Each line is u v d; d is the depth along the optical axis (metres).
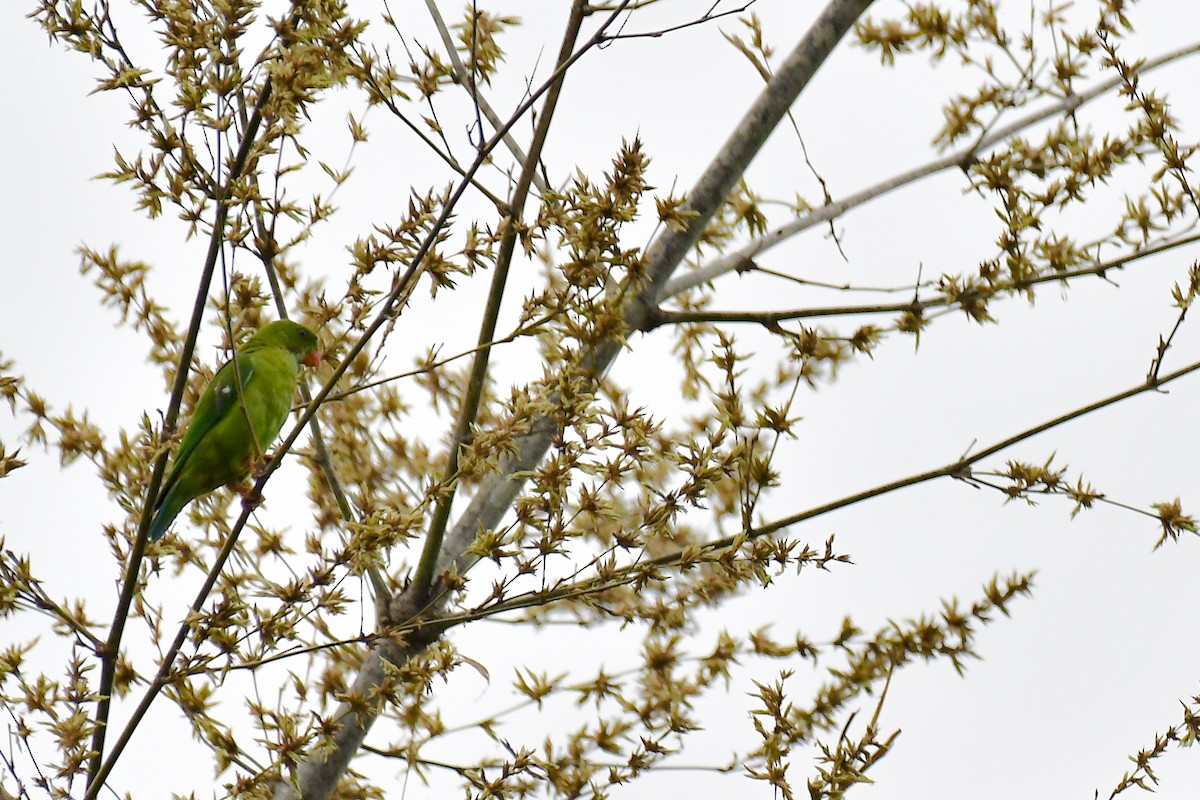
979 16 12.77
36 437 10.80
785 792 8.56
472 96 9.34
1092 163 11.54
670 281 12.20
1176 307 10.73
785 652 10.89
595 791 9.73
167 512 11.17
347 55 9.88
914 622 10.68
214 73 8.29
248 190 8.38
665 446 10.28
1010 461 10.82
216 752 9.51
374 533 8.70
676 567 9.73
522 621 11.25
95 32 8.30
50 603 9.23
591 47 8.98
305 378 13.04
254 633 8.82
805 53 12.36
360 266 8.88
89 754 8.80
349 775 11.05
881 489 10.74
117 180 8.30
